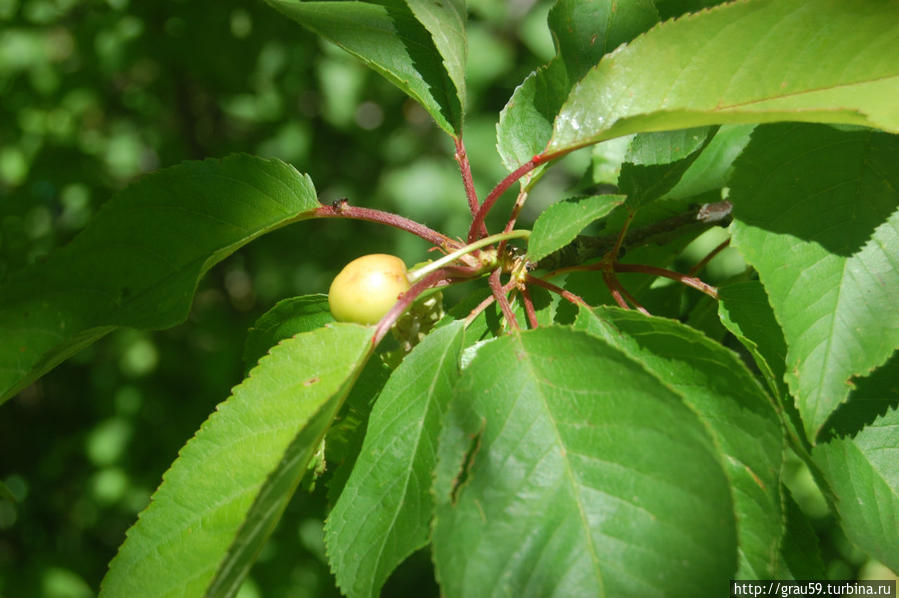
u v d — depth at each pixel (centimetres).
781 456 21
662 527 19
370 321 23
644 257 31
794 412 23
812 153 23
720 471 19
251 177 25
